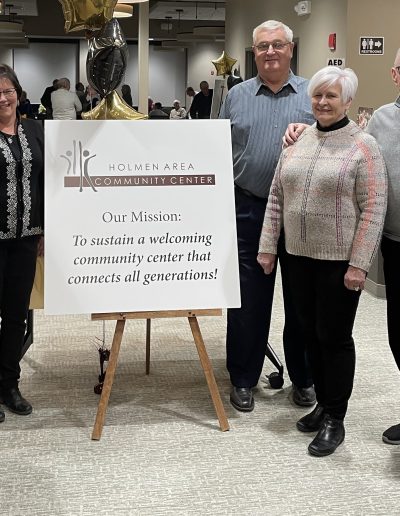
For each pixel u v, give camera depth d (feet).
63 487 9.12
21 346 11.35
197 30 57.11
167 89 73.72
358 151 9.41
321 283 9.75
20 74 71.77
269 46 10.72
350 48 24.71
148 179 10.37
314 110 9.59
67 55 71.72
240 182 11.23
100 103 11.15
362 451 10.15
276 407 11.69
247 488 9.15
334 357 9.98
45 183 10.19
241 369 11.66
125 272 10.27
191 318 10.46
